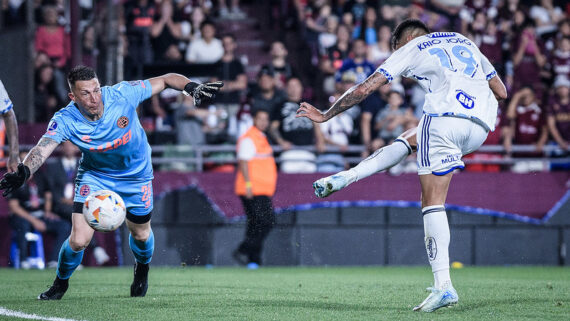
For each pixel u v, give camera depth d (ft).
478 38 123.75
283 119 105.60
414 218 103.30
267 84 105.91
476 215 103.86
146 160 46.16
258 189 96.99
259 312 41.16
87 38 115.65
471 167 109.50
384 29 120.57
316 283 65.51
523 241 104.06
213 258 101.24
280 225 101.91
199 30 121.49
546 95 110.83
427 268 96.07
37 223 95.40
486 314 39.99
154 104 112.78
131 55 119.96
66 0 120.67
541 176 104.78
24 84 109.09
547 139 110.93
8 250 99.09
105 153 44.21
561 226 104.42
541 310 42.19
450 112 41.16
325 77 118.62
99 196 42.88
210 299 48.83
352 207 103.04
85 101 41.63
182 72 112.57
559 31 123.24
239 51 137.80
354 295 52.47
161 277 74.23
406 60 42.57
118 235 99.66
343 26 121.49
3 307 43.19
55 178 95.96
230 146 105.29
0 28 116.37
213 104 112.06
